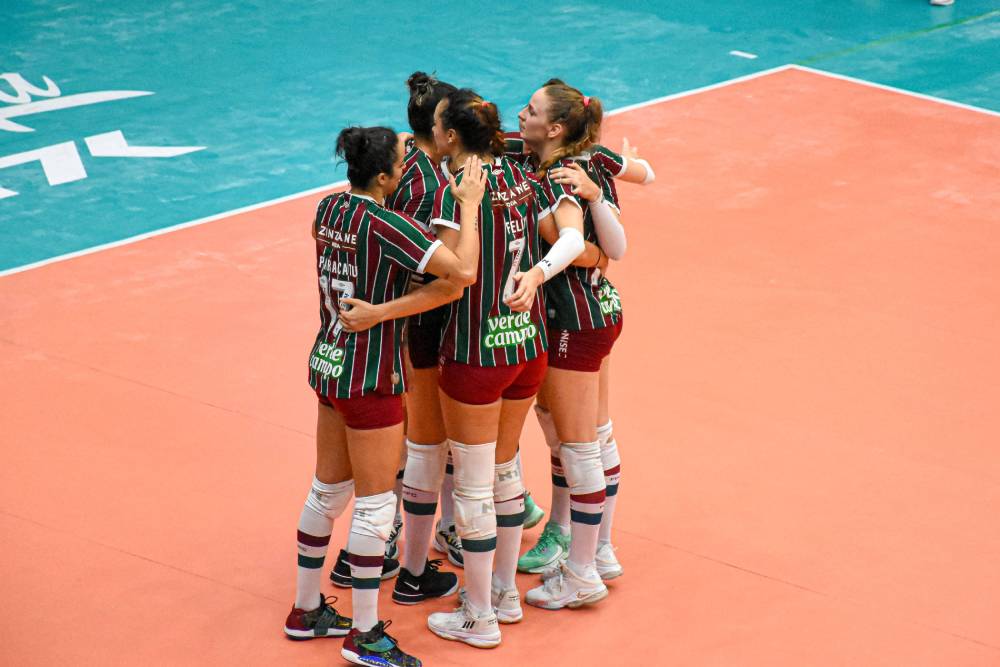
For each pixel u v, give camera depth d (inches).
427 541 668.1
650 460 820.6
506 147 684.1
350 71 1770.4
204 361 957.2
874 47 1918.1
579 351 635.5
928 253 1192.8
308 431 858.1
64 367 939.3
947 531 745.6
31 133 1514.5
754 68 1809.8
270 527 737.6
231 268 1145.4
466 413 608.7
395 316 579.2
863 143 1508.4
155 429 850.8
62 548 706.8
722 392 917.2
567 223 604.1
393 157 575.2
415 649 633.6
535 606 673.6
